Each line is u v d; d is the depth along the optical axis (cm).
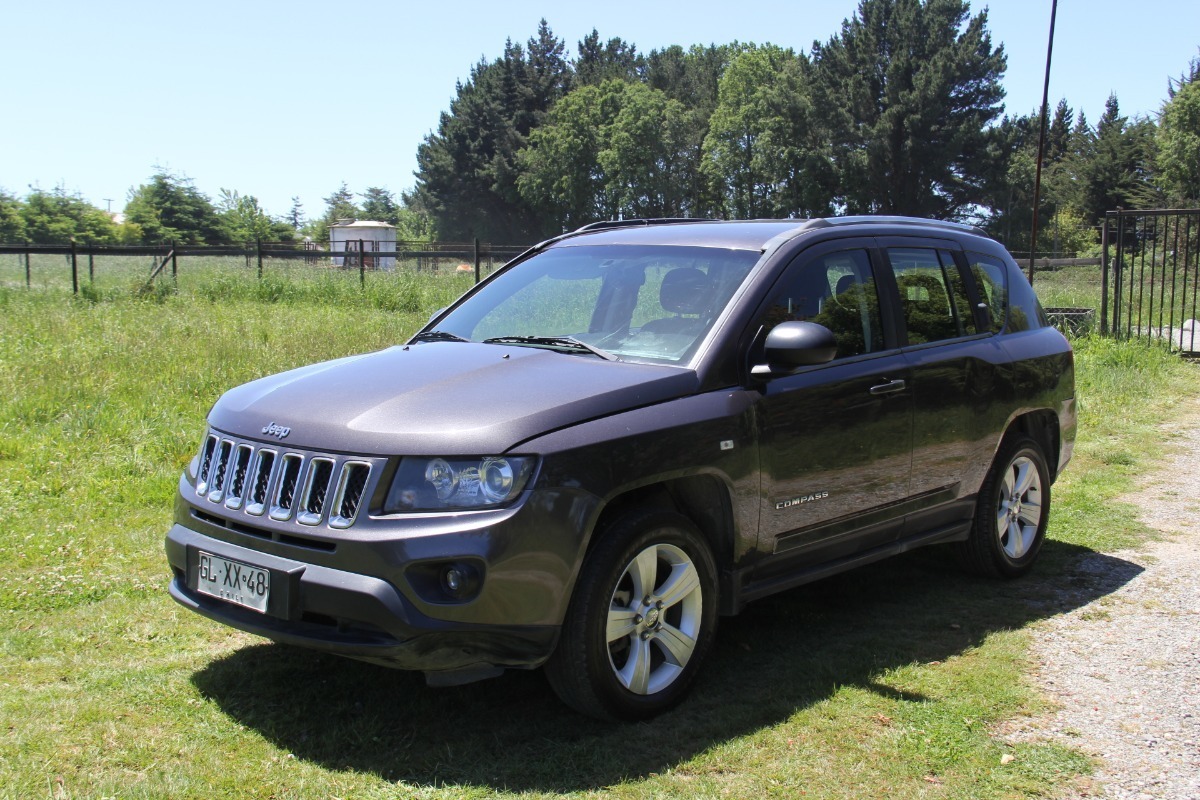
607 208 9075
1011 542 554
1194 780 337
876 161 6756
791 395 414
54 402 827
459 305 507
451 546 324
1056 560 589
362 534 329
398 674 409
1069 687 410
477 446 335
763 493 404
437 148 9206
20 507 599
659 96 8725
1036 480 564
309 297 1966
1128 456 845
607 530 356
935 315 505
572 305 464
